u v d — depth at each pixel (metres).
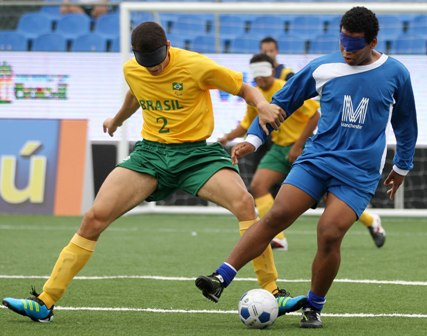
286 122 29.50
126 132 42.38
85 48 51.72
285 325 16.25
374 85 15.60
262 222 15.92
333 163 15.67
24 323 16.36
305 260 27.30
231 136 30.66
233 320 16.81
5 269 24.81
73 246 16.72
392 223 41.91
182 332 15.37
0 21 54.75
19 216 42.19
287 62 44.22
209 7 42.03
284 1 56.75
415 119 16.31
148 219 43.12
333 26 51.12
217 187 17.23
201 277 15.59
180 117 17.41
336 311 17.94
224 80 17.06
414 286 21.64
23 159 42.94
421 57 42.59
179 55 17.28
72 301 19.12
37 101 46.94
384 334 15.22
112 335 15.09
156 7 43.41
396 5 40.88
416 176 44.06
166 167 17.36
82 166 42.59
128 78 17.67
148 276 23.38
